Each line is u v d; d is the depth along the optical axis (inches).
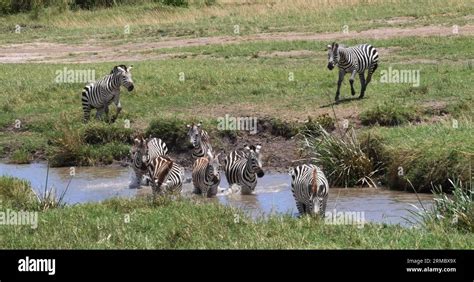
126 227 739.4
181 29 2202.3
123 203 837.8
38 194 949.8
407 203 898.7
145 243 693.9
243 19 2290.8
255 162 965.8
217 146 1163.9
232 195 983.0
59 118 1305.4
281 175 1077.1
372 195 948.6
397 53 1599.4
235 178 989.2
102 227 739.4
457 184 877.8
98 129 1214.3
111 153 1181.7
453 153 935.7
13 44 2192.4
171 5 2600.9
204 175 973.2
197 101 1321.4
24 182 974.4
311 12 2287.2
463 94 1211.9
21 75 1625.2
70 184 1061.1
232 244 683.4
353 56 1227.9
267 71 1486.2
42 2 2704.2
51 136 1240.8
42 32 2380.7
